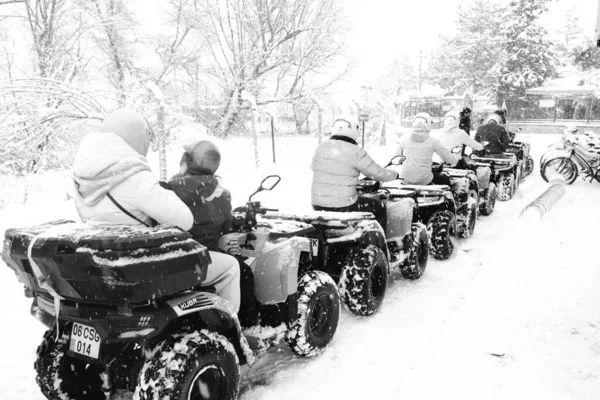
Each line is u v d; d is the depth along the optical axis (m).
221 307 2.88
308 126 19.48
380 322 4.56
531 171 15.73
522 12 38.22
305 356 3.82
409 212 5.50
